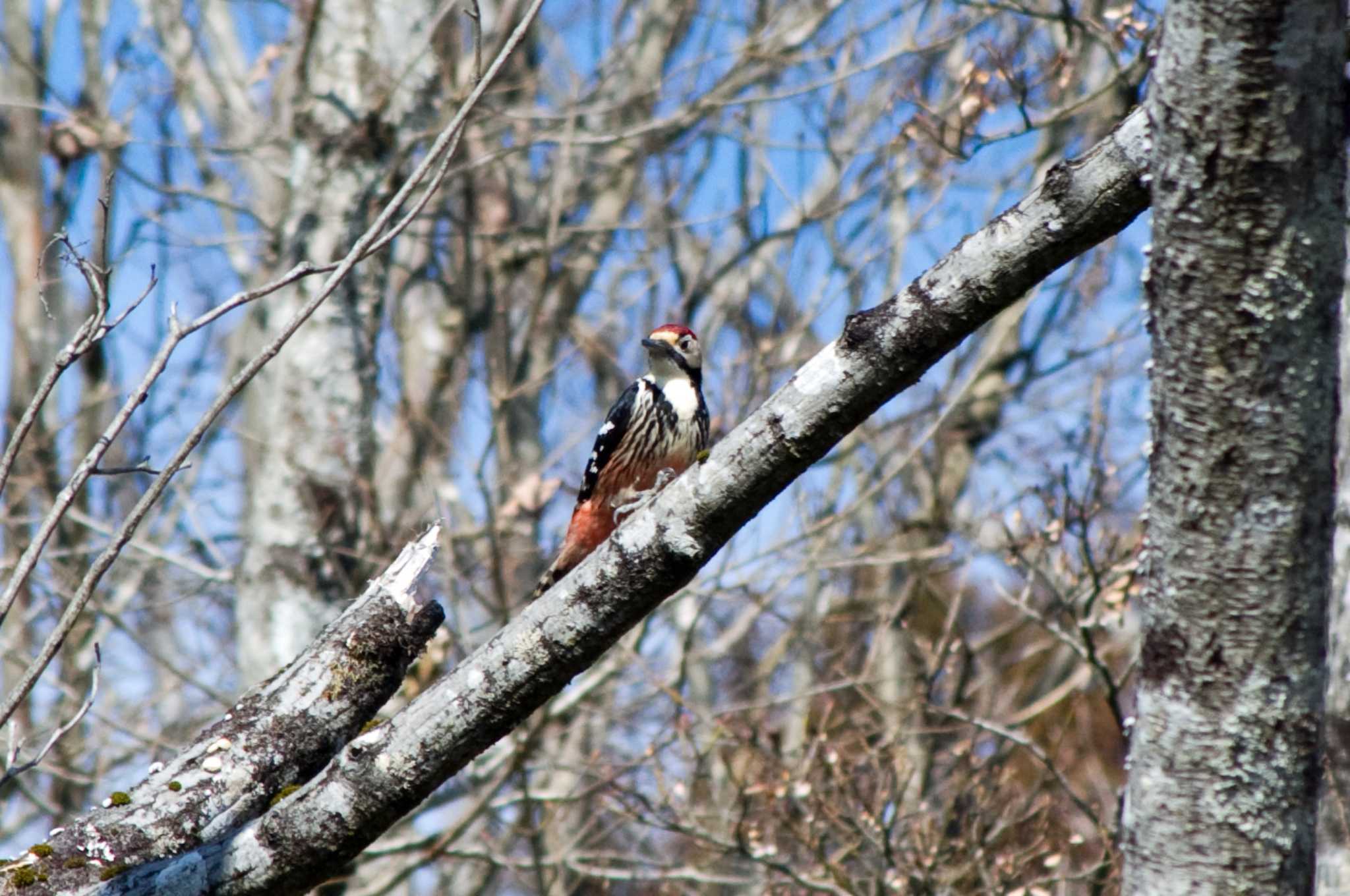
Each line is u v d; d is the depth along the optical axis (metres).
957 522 15.95
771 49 19.02
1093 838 12.75
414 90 14.91
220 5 20.09
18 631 16.14
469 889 17.20
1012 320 17.41
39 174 20.02
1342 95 3.86
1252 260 3.88
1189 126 3.89
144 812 5.77
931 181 15.64
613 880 14.62
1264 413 3.91
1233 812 3.94
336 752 6.01
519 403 19.48
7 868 5.51
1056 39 14.36
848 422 5.07
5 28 20.47
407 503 17.92
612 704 15.99
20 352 19.08
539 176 21.05
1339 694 7.38
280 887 5.49
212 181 19.39
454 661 14.16
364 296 14.61
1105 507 12.25
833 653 14.48
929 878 10.96
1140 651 4.31
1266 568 3.92
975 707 15.75
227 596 17.22
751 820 12.89
